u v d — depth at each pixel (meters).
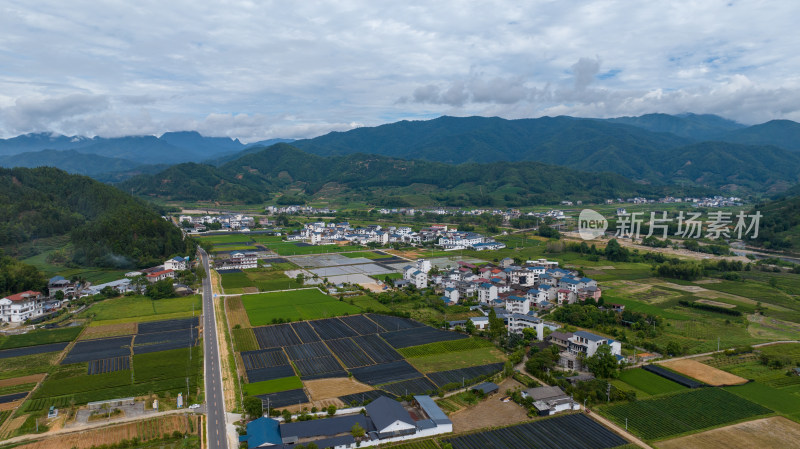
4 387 94.69
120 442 75.25
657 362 110.62
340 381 99.88
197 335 126.44
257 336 126.81
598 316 139.38
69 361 108.06
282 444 74.25
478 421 84.69
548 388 94.00
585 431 81.19
